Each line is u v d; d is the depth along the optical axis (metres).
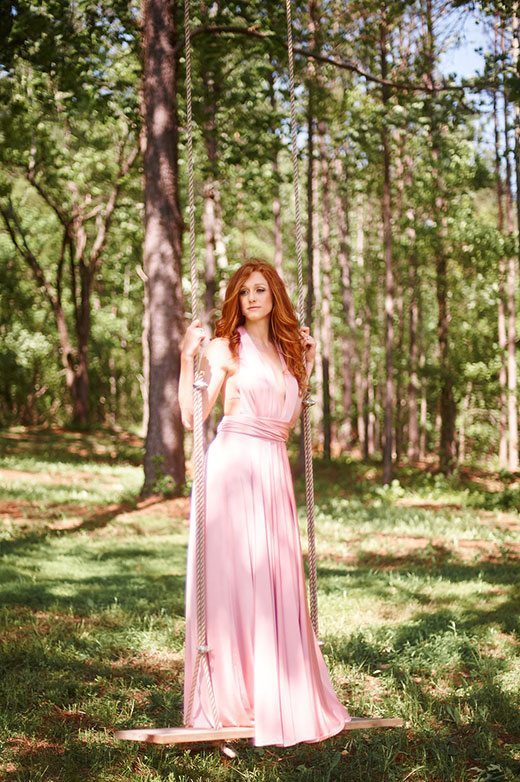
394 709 5.38
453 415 23.50
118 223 35.09
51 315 45.44
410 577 9.77
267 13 16.42
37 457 24.75
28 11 15.34
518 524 15.21
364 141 18.98
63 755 4.61
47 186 32.00
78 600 8.34
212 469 4.06
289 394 4.14
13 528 12.97
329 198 32.81
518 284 27.58
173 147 16.72
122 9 16.83
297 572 4.09
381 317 38.25
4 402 49.56
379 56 18.42
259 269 4.11
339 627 7.41
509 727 5.15
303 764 4.62
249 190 19.80
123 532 13.23
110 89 18.14
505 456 30.30
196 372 3.95
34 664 6.16
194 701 3.92
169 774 4.30
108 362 53.25
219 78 18.28
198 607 3.86
